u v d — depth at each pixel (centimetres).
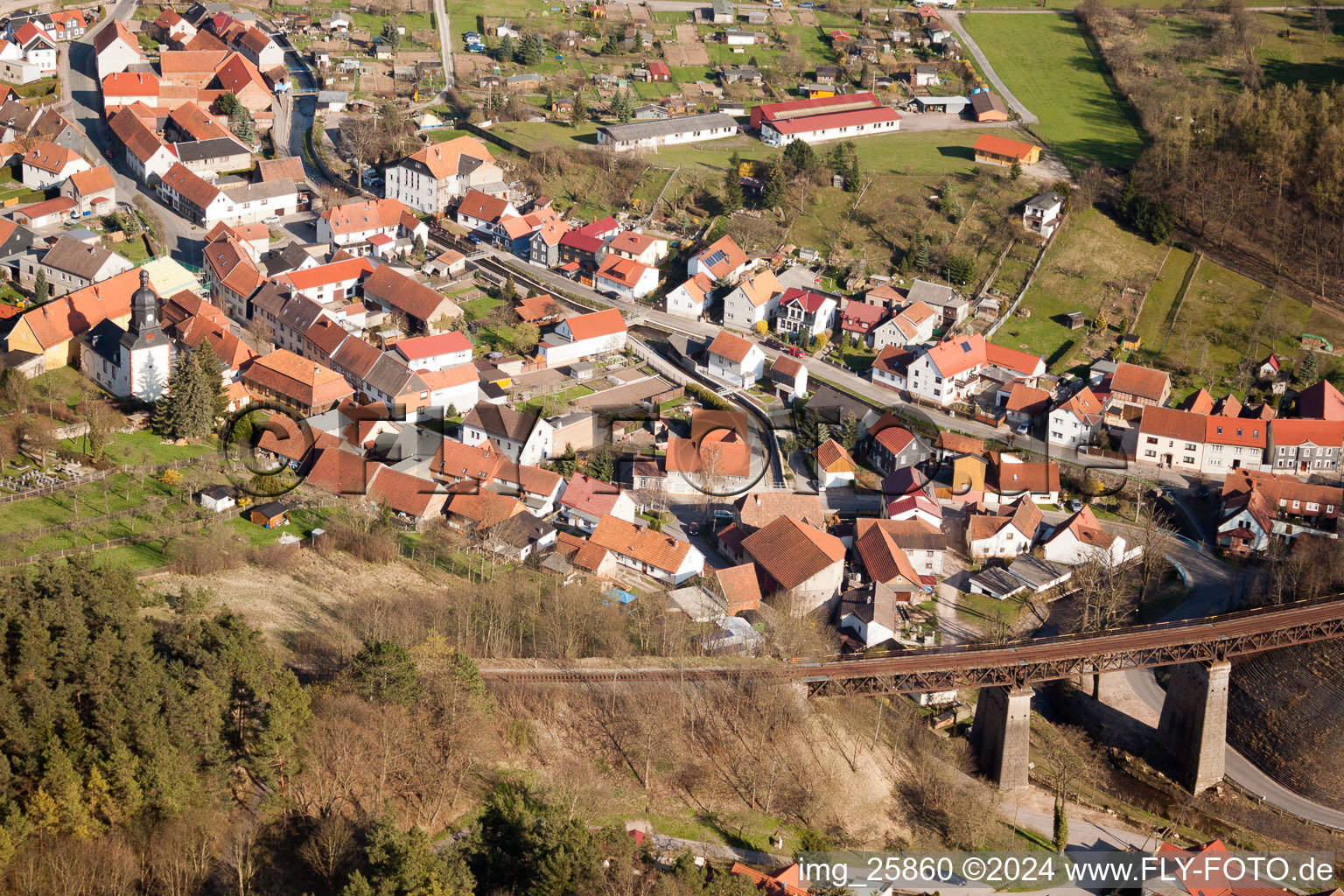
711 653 15888
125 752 10794
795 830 13725
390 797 12131
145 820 10800
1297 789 16362
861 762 14875
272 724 11544
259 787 11850
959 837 14312
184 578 15300
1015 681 15400
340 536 16950
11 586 12350
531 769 13338
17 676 11462
